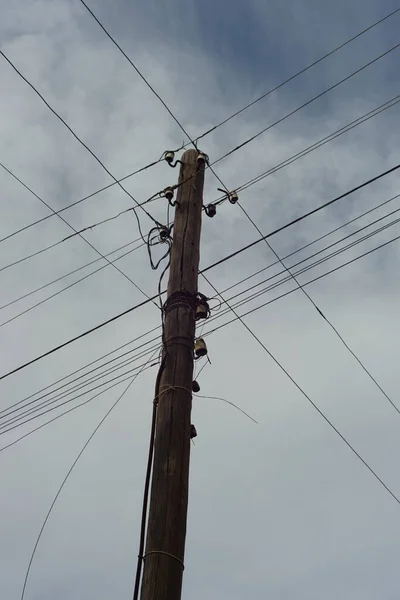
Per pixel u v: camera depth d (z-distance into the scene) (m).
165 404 6.43
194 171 8.49
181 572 5.53
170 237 8.15
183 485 5.95
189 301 7.26
